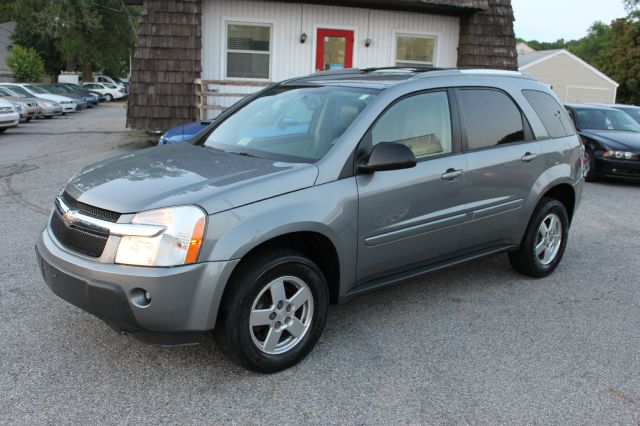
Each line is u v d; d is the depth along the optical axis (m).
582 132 11.12
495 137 4.60
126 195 3.18
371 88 4.09
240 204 3.16
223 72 12.12
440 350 3.76
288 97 4.41
